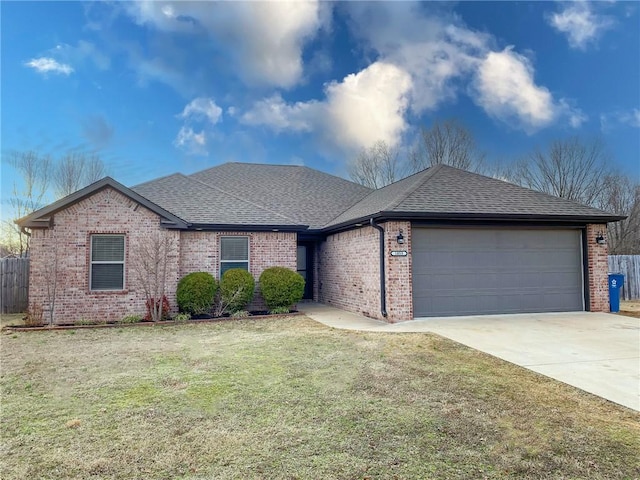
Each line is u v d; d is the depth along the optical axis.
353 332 10.00
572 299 12.77
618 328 10.12
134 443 4.27
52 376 6.62
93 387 6.06
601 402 5.36
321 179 21.34
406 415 4.94
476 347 8.25
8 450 4.14
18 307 14.74
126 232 12.57
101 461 3.90
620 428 4.59
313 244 17.89
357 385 6.04
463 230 12.14
